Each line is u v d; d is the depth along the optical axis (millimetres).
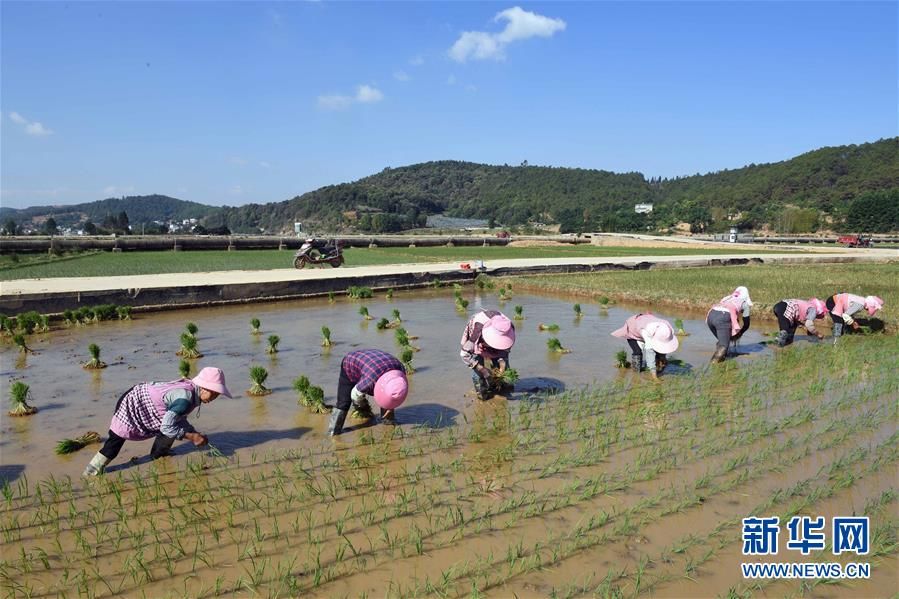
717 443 7566
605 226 124875
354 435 7793
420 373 10922
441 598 4516
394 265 30516
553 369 11352
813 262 34719
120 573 4816
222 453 7164
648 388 9953
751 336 15023
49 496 6105
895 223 101250
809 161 150375
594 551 5184
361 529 5469
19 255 37781
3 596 4496
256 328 14844
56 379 10547
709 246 55906
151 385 6738
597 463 6977
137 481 6320
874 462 6969
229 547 5184
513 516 5703
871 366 11305
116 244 41844
